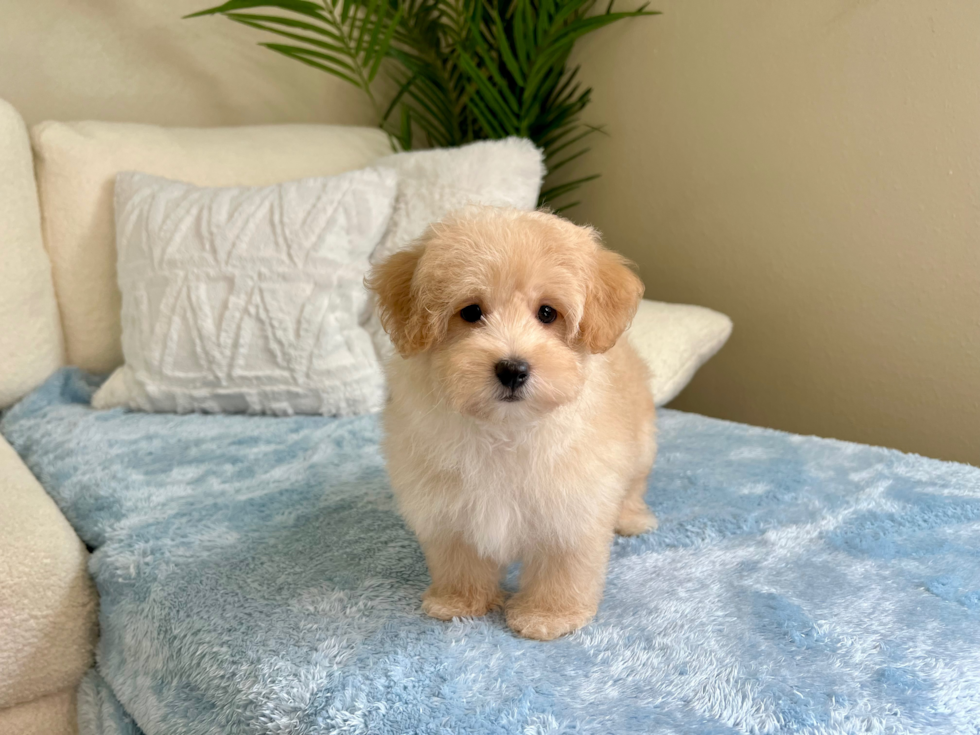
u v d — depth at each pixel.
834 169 0.87
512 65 1.07
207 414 0.83
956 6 0.75
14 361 0.83
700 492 0.65
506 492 0.46
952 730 0.37
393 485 0.50
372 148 1.08
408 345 0.46
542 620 0.46
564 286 0.46
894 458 0.71
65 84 0.99
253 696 0.42
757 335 0.99
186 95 1.09
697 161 1.02
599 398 0.49
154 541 0.56
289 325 0.81
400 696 0.40
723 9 0.95
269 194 0.86
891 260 0.84
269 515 0.60
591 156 1.17
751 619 0.46
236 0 0.98
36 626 0.53
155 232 0.84
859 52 0.83
